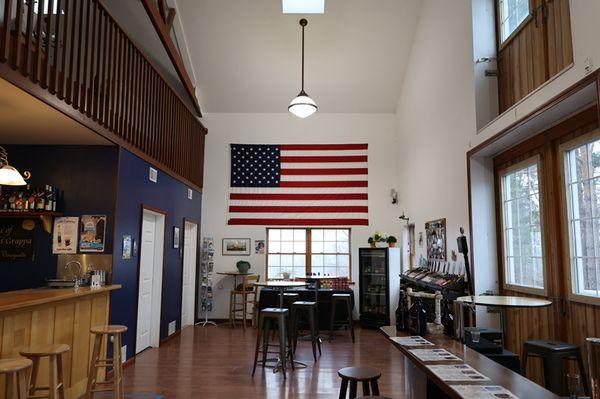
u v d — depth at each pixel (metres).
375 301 8.90
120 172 5.43
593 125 3.71
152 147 6.53
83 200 5.31
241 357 6.20
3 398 3.27
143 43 8.59
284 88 9.39
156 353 6.42
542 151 4.44
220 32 8.39
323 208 9.55
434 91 6.94
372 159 9.70
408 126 8.66
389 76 9.12
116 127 5.29
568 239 4.06
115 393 4.05
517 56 4.82
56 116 4.29
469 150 5.45
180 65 8.05
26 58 3.58
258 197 9.59
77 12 4.96
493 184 5.43
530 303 3.60
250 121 9.79
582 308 3.89
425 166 7.43
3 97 3.75
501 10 5.26
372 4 7.86
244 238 9.48
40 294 3.95
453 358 2.62
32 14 3.70
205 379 5.11
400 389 4.73
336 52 8.66
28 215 5.05
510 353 3.32
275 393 4.62
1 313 3.30
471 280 5.21
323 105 9.71
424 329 3.39
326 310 8.36
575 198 4.02
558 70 4.04
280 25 8.23
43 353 3.15
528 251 4.74
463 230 5.65
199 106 9.48
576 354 3.57
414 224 8.22
